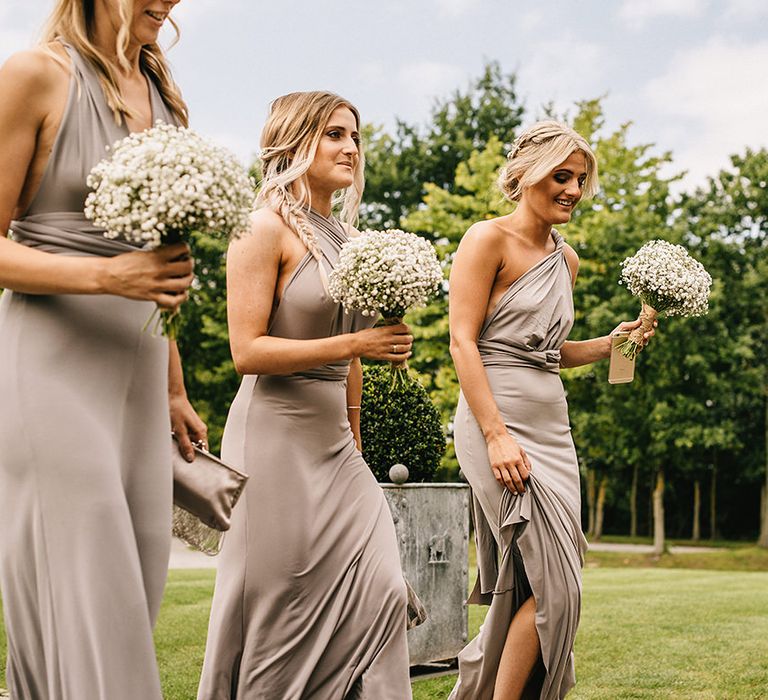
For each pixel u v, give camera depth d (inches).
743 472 1296.8
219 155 88.6
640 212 868.6
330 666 128.3
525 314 146.6
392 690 124.3
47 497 88.3
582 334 856.3
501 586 142.9
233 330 127.6
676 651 217.9
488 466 144.3
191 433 109.8
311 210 135.8
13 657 92.6
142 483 94.6
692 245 979.3
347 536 130.0
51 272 84.7
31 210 91.9
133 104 96.3
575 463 149.4
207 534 111.5
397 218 1284.4
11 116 88.6
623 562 965.8
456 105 1286.9
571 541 142.9
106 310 92.0
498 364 147.0
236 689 131.0
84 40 92.7
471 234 148.6
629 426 927.0
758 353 965.2
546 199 148.4
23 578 90.2
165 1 94.0
